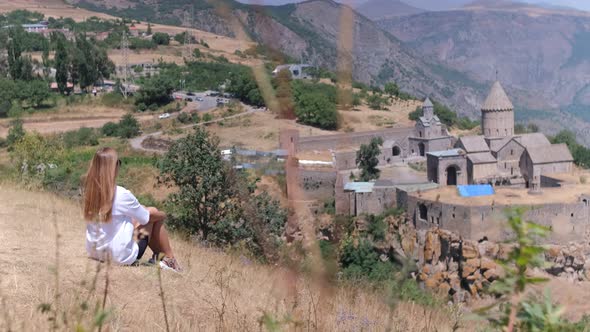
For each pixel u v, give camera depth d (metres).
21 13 183.88
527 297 2.24
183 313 5.98
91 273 6.44
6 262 6.64
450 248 34.41
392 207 35.75
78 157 49.00
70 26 170.12
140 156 63.09
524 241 2.22
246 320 5.71
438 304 8.00
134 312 5.60
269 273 8.16
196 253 10.27
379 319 6.56
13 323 4.72
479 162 51.69
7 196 13.84
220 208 17.34
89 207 6.84
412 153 54.06
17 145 23.11
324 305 4.04
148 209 7.58
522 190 45.56
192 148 18.12
